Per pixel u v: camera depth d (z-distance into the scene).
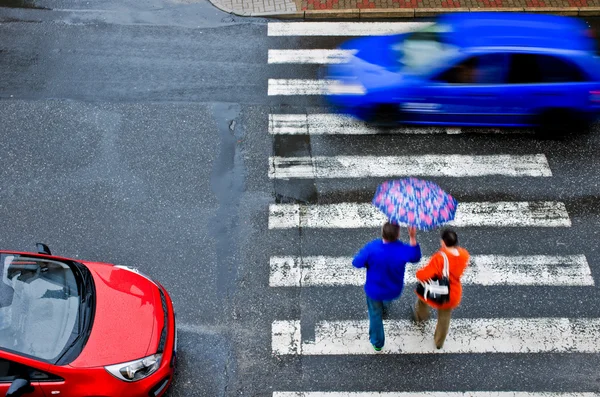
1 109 11.20
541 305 8.56
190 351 8.05
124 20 13.16
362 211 9.73
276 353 8.03
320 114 11.28
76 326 7.11
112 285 7.66
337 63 12.30
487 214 9.70
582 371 7.88
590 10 13.64
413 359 7.95
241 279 8.84
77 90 11.62
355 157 10.55
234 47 12.64
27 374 6.61
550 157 10.58
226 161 10.45
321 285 8.78
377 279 7.18
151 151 10.58
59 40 12.63
